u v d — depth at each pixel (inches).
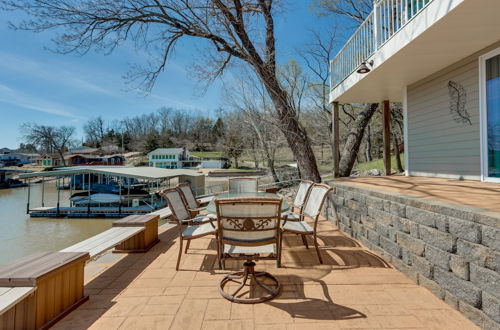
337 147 258.7
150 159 1815.9
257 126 571.5
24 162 2218.3
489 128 140.9
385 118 259.9
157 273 104.6
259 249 90.9
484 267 63.6
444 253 77.9
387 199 111.3
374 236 124.0
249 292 86.7
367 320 70.3
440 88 175.2
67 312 74.6
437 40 130.5
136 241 132.0
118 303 81.4
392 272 101.7
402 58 154.1
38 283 64.9
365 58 187.0
